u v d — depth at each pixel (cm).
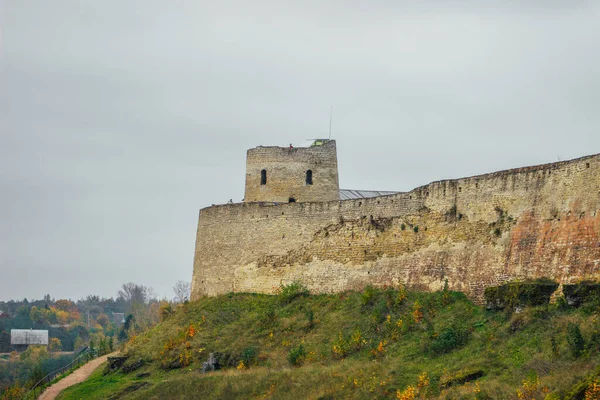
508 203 10362
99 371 13150
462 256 10781
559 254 9544
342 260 12319
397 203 11794
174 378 11494
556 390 7731
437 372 9112
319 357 10694
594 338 8325
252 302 13062
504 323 9531
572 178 9600
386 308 11062
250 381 10406
